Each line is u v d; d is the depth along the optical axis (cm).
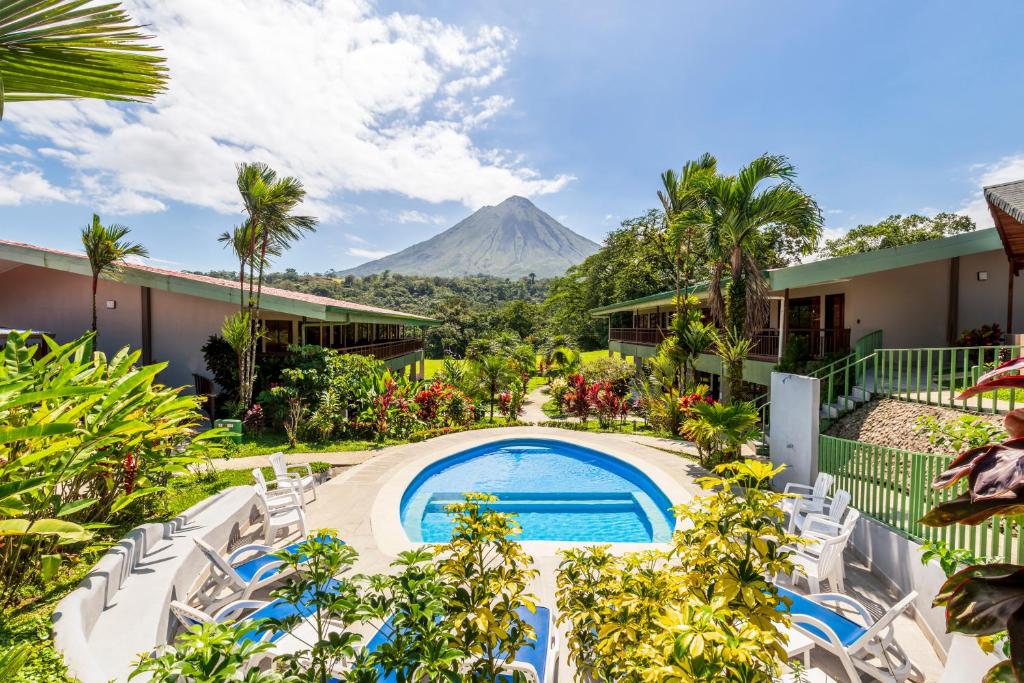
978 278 1188
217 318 1526
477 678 251
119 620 366
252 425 1270
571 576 298
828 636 377
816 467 798
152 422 551
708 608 170
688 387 1460
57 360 474
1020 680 111
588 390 1720
